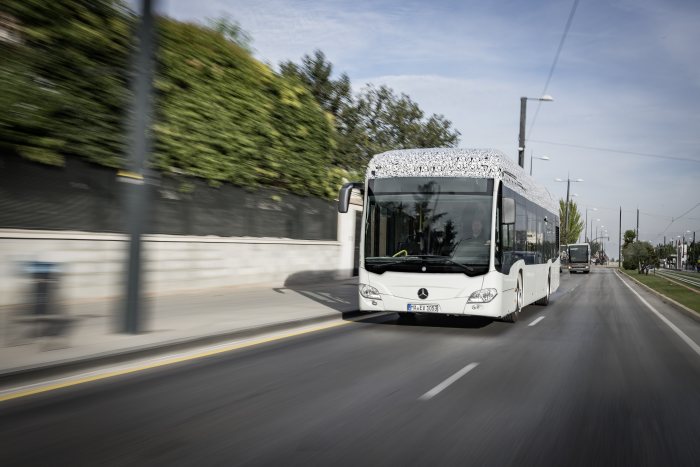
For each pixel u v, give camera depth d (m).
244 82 18.38
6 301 11.63
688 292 27.58
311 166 22.30
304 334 11.59
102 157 13.37
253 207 19.67
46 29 12.02
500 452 5.02
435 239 12.27
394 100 30.17
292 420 5.80
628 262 81.12
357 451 4.96
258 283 19.97
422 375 7.98
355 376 7.85
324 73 27.09
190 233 16.92
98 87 13.13
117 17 13.58
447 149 12.93
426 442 5.22
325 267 24.31
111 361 8.09
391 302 12.33
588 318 15.72
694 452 5.13
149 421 5.68
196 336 9.68
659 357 9.84
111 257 13.90
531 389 7.30
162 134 15.07
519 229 14.45
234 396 6.68
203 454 4.81
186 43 16.17
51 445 4.97
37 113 11.70
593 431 5.66
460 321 14.29
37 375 7.14
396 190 12.62
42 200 12.39
